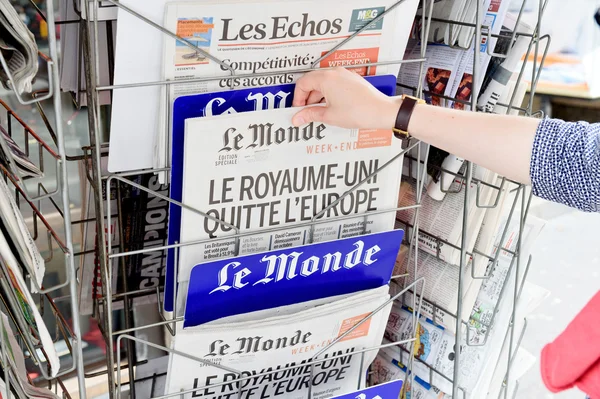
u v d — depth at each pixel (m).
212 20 0.61
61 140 0.56
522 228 0.90
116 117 0.64
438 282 0.94
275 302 0.77
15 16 0.52
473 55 0.82
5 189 0.56
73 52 0.75
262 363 0.78
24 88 0.59
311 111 0.68
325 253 0.75
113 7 0.61
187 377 0.75
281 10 0.64
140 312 0.98
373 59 0.73
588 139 0.66
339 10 0.67
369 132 0.74
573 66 2.11
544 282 1.84
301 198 0.74
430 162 0.90
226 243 0.72
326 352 0.83
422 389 1.02
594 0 2.04
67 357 1.04
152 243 0.86
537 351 1.57
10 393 0.62
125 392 1.04
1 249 0.54
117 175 0.63
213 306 0.72
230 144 0.66
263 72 0.66
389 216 0.82
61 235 1.03
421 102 0.70
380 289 0.81
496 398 1.10
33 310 0.57
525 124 0.68
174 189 0.68
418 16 0.87
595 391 0.69
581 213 2.22
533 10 1.98
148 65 0.62
